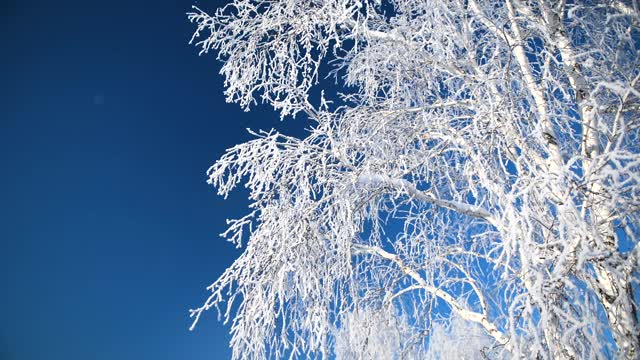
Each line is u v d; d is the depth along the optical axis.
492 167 3.64
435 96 4.57
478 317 4.33
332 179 4.30
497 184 3.35
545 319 2.61
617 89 2.88
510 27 4.14
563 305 2.95
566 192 2.79
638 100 3.73
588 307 2.67
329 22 4.92
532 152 3.64
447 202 4.29
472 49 4.18
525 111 3.60
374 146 4.32
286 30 5.39
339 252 4.16
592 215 3.02
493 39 4.14
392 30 4.50
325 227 4.33
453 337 5.46
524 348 2.88
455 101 4.26
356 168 4.24
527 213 2.82
